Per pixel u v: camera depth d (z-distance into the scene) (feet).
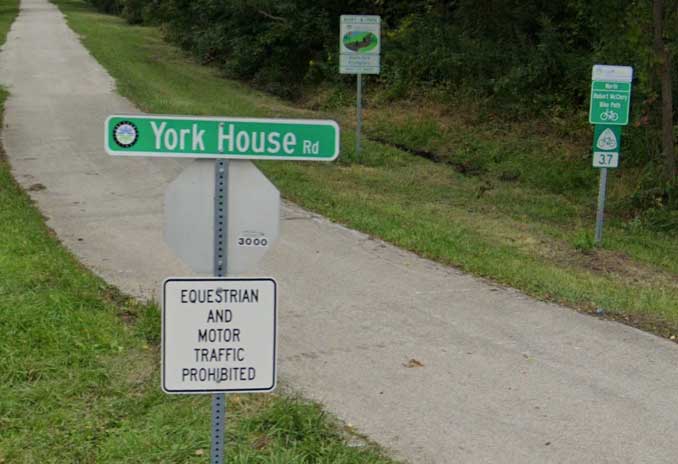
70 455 12.84
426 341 19.76
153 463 12.67
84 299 19.60
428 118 66.64
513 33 76.28
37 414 14.03
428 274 25.45
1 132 47.42
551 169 52.75
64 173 38.17
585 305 23.09
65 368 15.80
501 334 20.48
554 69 67.21
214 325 9.96
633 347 19.92
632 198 44.04
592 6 49.47
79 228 29.01
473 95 69.15
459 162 55.83
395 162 50.88
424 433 14.85
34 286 20.11
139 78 74.59
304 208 33.35
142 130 9.93
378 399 16.25
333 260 26.45
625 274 29.14
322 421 14.51
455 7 86.53
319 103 77.25
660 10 43.11
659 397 17.01
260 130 10.07
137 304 20.39
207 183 10.19
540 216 40.09
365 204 35.47
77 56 87.40
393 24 89.20
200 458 12.84
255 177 10.23
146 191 35.37
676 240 38.40
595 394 17.02
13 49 93.40
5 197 31.27
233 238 10.27
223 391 10.03
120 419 14.08
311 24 88.84
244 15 92.84
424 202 39.42
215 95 71.97
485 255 28.40
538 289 24.34
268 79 89.66
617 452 14.53
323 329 20.33
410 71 75.20
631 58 48.29
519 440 14.79
